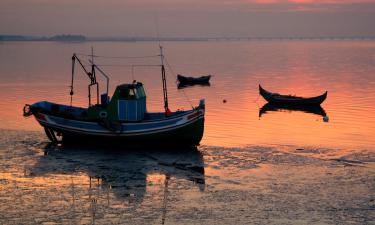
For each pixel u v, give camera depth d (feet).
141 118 95.81
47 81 229.66
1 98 165.78
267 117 134.92
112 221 57.36
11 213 59.26
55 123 93.71
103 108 94.38
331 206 62.59
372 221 58.03
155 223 57.00
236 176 75.20
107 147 93.71
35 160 83.25
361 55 545.44
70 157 85.71
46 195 65.72
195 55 568.00
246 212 60.54
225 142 99.25
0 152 88.07
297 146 95.76
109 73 288.71
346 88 209.97
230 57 514.27
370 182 72.18
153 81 241.35
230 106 156.35
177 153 89.51
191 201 64.23
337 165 81.41
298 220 58.29
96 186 69.87
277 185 70.79
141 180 72.95
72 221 57.21
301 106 158.20
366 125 121.80
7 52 595.47
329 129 116.26
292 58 488.44
